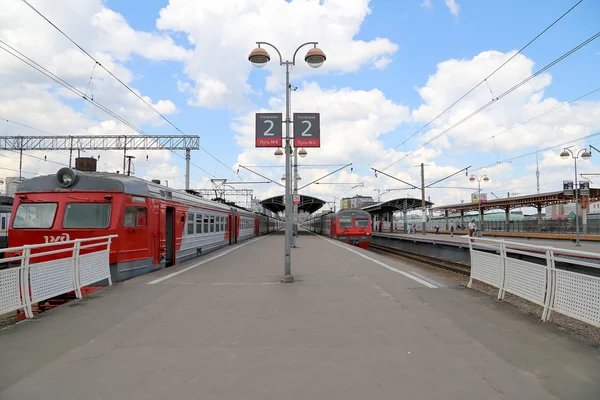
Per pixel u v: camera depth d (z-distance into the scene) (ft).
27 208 35.58
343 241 103.81
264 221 161.48
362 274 38.52
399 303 25.62
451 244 81.61
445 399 12.45
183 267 44.37
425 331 19.53
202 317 22.24
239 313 23.13
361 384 13.55
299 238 121.29
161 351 16.79
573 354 16.31
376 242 150.30
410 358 15.90
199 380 13.89
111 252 34.27
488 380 13.82
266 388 13.26
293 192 88.17
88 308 24.29
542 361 15.55
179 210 51.57
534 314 22.86
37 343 17.80
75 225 34.63
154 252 41.81
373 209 181.16
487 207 169.27
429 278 35.86
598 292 17.69
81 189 35.58
